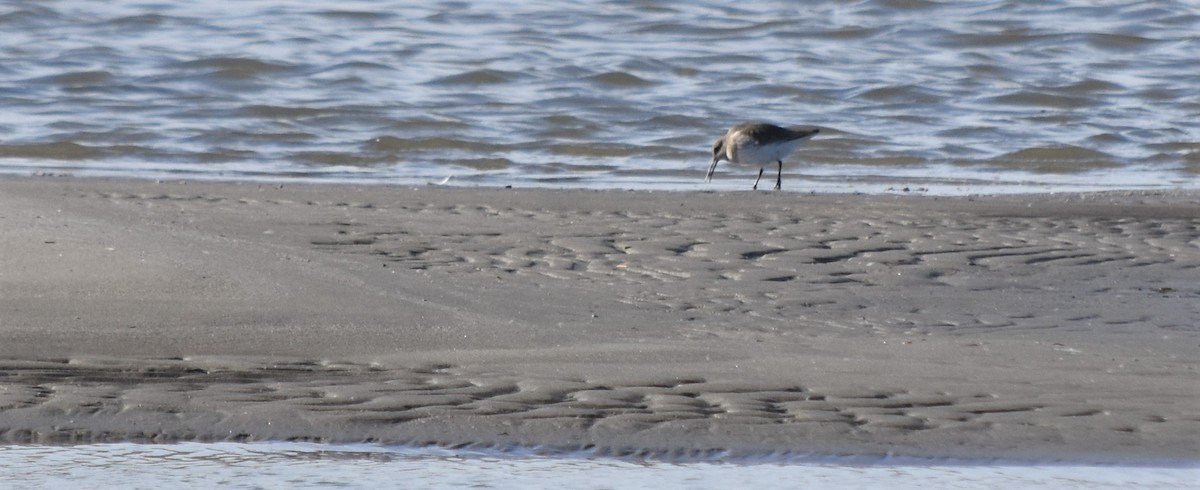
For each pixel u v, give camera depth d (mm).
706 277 12969
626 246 14312
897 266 13672
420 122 26547
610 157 23953
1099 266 13914
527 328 10562
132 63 32531
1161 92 31328
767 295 12250
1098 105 29969
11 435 7816
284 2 42062
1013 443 7816
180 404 8328
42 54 33375
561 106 28797
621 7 42438
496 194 18188
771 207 17266
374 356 9547
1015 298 12375
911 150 24859
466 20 39969
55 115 26656
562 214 16328
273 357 9438
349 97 29375
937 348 10141
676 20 40375
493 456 7617
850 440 7855
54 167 21406
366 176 21328
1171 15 41375
